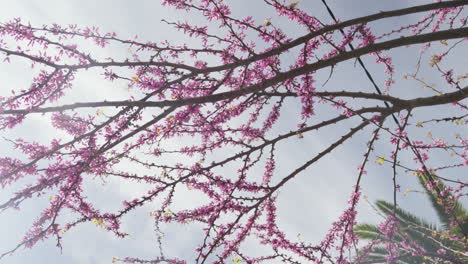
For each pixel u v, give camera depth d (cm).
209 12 342
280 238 410
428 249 886
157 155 371
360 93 397
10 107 292
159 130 340
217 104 371
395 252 500
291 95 384
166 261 414
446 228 917
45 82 297
